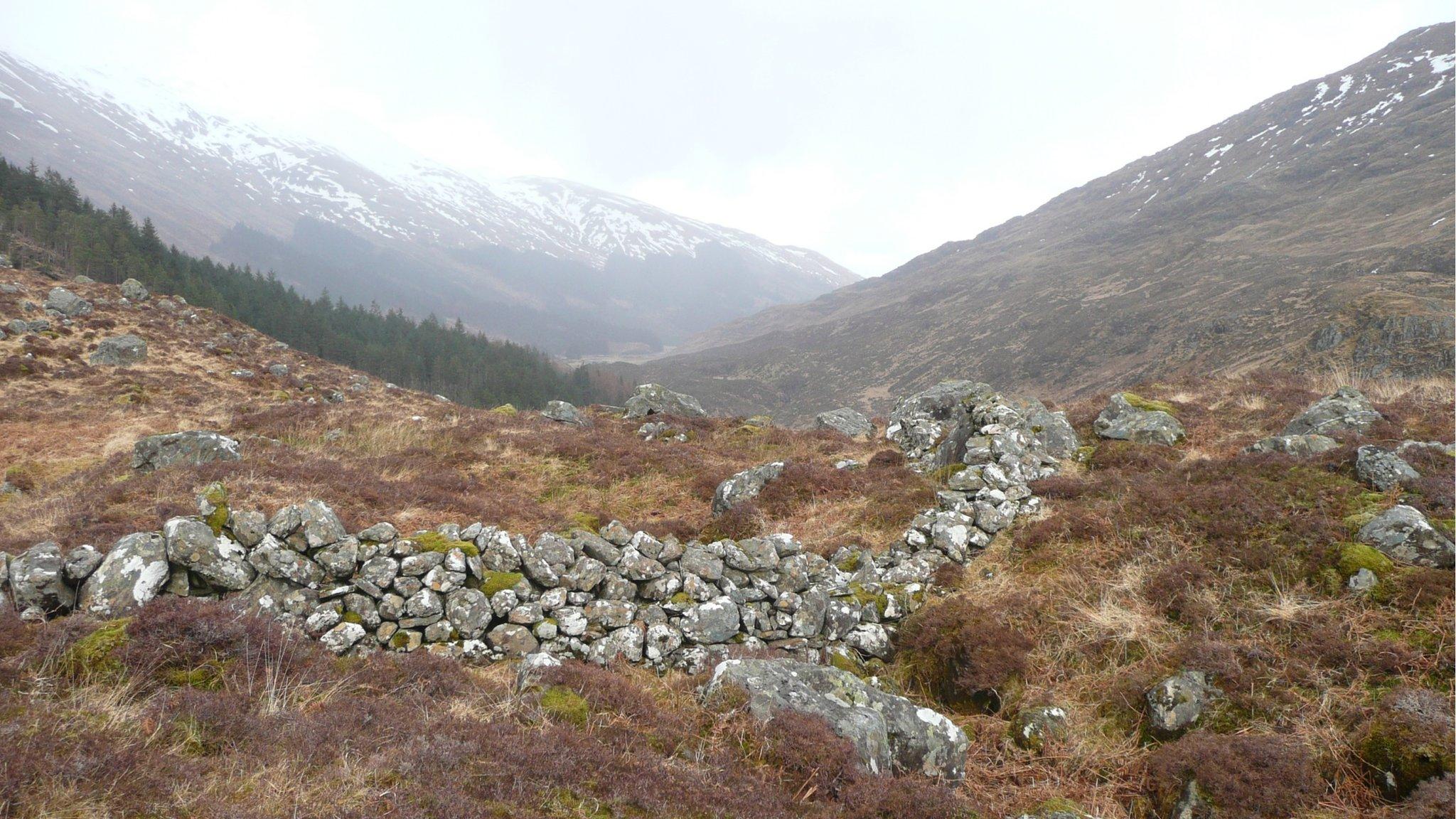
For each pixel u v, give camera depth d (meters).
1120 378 118.19
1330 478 8.27
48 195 90.38
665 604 7.90
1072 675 6.65
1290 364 79.44
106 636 5.07
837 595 8.44
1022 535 8.96
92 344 33.16
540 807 3.99
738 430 20.62
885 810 4.65
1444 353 64.12
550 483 14.94
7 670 4.60
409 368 96.69
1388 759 4.68
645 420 23.02
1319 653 5.84
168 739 4.12
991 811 5.08
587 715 5.36
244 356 38.28
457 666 6.28
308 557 7.35
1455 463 8.14
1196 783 4.93
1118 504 8.99
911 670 7.51
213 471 9.68
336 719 4.64
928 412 17.72
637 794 4.29
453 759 4.21
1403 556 6.59
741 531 10.86
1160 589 7.20
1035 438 12.20
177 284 75.62
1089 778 5.55
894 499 10.84
